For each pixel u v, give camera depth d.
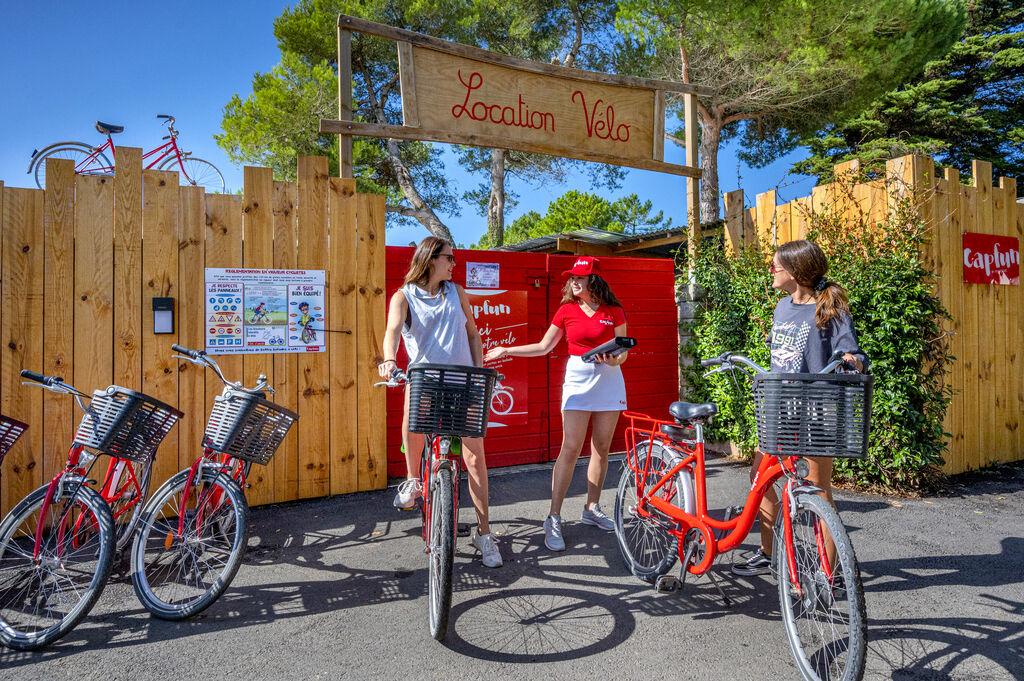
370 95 17.91
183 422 4.29
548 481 5.28
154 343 4.23
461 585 3.22
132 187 4.20
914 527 4.07
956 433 5.37
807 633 2.70
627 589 3.18
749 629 2.78
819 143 21.92
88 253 4.09
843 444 2.30
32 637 2.57
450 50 5.45
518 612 2.93
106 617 2.86
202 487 3.09
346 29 5.03
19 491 3.90
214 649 2.59
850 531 4.02
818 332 2.90
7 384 3.89
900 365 4.79
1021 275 5.95
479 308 5.55
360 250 4.83
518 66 5.77
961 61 24.53
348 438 4.80
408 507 3.33
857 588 2.09
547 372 5.92
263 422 3.09
